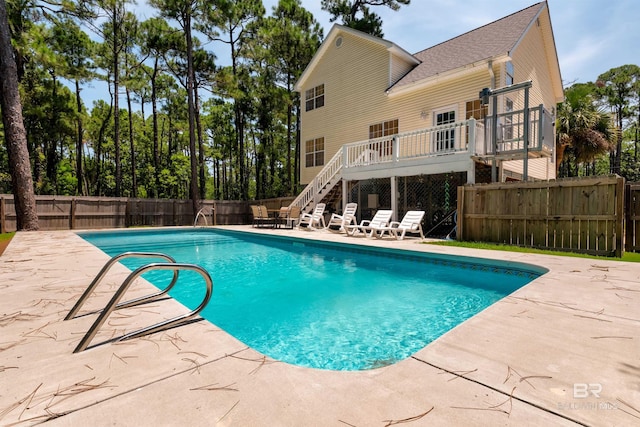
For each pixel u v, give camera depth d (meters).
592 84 28.58
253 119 23.34
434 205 11.00
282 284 5.05
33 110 15.60
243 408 1.36
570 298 3.02
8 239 8.90
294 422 1.26
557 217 6.36
